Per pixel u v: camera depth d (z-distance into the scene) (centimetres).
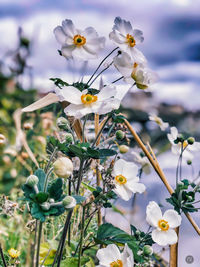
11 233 54
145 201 105
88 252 80
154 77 53
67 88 49
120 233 65
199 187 71
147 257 68
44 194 42
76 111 48
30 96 53
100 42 52
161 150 107
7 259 71
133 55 52
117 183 62
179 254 115
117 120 53
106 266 60
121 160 63
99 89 58
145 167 101
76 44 52
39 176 46
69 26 52
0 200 57
